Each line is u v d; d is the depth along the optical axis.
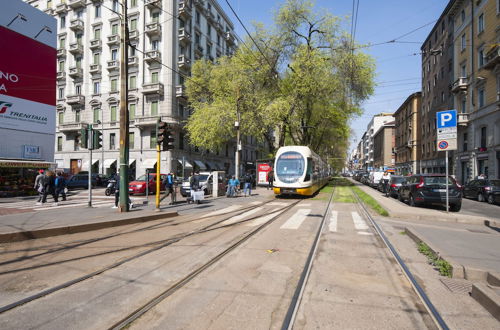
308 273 4.16
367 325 2.76
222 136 25.31
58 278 3.89
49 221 7.54
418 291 3.53
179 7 31.38
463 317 2.94
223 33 41.41
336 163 54.81
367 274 4.17
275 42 22.55
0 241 5.80
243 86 21.97
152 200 15.43
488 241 6.03
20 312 2.95
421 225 8.10
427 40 40.34
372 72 22.53
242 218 9.13
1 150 17.00
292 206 12.45
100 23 33.34
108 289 3.55
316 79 21.53
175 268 4.32
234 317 2.90
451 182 11.30
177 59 31.16
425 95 41.31
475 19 25.70
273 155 27.11
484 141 24.59
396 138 58.47
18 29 17.77
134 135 31.75
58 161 35.34
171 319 2.86
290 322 2.78
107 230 7.22
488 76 23.55
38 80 18.89
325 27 22.27
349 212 10.59
